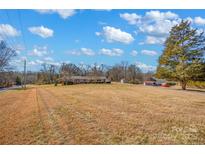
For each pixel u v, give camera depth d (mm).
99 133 7281
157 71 38188
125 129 7695
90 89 34156
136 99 17531
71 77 68000
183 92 26641
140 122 8727
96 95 22000
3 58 57219
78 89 35031
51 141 6707
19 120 10047
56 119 9781
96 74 83938
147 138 6715
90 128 7930
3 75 64562
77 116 10250
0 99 21922
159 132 7305
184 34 34969
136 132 7312
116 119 9344
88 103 15031
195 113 10781
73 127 8164
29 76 104000
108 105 13828
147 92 26250
